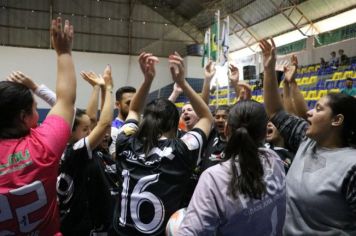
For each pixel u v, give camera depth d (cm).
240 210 154
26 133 147
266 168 165
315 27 1809
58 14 2175
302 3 1736
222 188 156
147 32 2358
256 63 2102
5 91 142
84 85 2206
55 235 148
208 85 272
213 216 154
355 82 1113
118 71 2295
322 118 181
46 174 140
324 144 185
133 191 190
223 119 271
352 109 178
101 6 2262
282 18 1883
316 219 173
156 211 185
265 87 216
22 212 136
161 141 197
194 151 197
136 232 185
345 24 1673
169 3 2333
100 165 261
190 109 311
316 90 1224
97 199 254
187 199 259
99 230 254
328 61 1686
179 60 209
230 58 2442
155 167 190
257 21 2028
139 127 202
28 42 2119
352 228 167
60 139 146
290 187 186
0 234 135
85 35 2239
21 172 136
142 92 223
